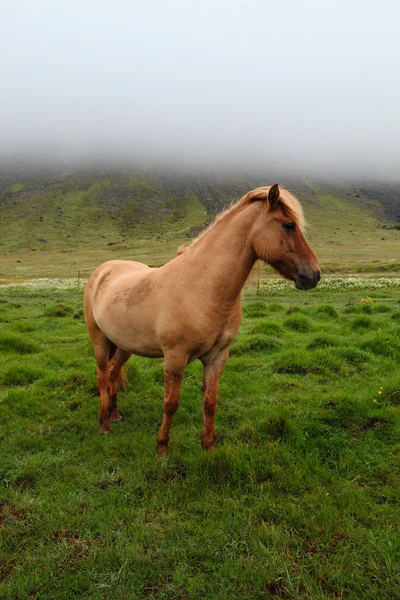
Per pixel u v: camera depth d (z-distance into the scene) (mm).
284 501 3367
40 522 3230
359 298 18062
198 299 3748
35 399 5930
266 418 4773
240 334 9727
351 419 4875
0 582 2684
